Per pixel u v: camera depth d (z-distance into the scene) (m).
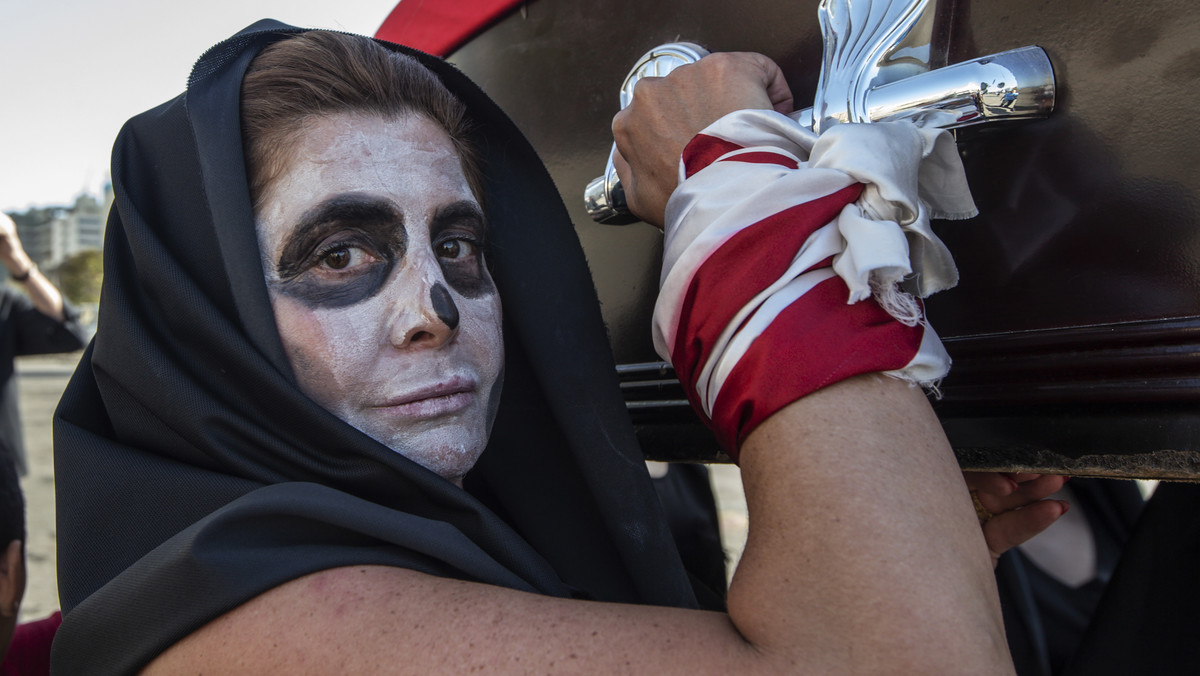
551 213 0.83
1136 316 0.54
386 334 0.64
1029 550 0.96
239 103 0.65
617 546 0.76
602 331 0.81
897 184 0.54
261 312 0.62
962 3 0.62
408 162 0.68
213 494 0.58
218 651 0.50
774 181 0.57
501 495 0.82
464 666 0.47
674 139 0.69
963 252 0.63
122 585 0.53
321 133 0.65
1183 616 0.66
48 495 4.57
